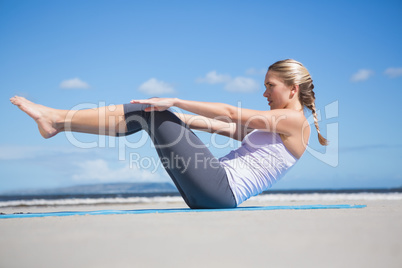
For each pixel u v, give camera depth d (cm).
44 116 332
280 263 148
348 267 143
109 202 1136
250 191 374
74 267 147
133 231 225
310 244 181
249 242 187
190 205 392
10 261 159
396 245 179
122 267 145
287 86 370
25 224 275
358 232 213
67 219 306
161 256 161
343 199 964
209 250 171
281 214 320
